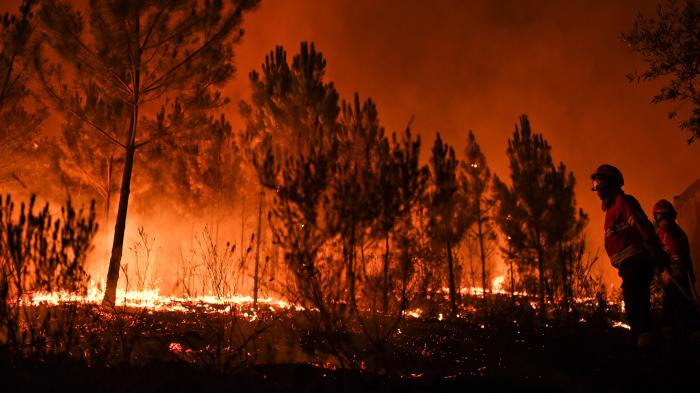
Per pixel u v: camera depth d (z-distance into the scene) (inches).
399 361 196.1
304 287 149.7
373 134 445.1
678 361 153.6
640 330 157.4
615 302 357.1
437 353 223.1
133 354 169.8
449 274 450.6
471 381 153.5
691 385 138.5
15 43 375.9
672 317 175.0
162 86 414.3
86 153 487.5
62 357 137.5
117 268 370.6
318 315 161.6
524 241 593.6
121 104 451.5
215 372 153.3
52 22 375.9
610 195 169.9
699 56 244.4
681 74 250.2
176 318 275.3
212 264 234.2
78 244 135.5
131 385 137.3
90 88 442.0
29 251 129.0
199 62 412.5
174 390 136.9
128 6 379.2
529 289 373.4
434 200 160.9
